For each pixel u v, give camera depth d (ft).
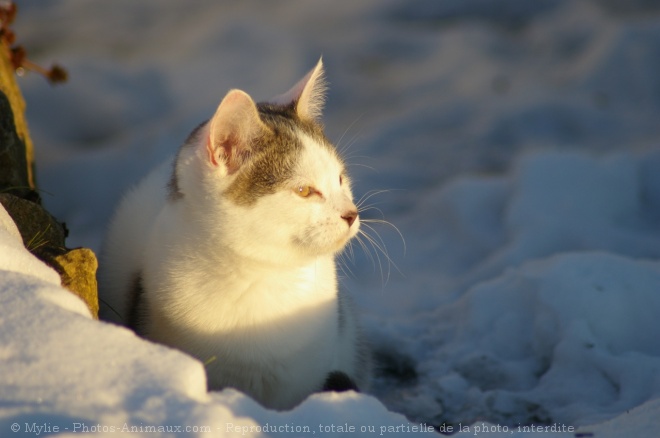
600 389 28.84
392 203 56.18
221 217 25.13
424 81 78.33
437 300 40.63
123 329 19.01
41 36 84.48
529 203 48.73
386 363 33.68
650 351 31.17
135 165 59.62
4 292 19.20
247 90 71.51
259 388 26.30
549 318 32.22
